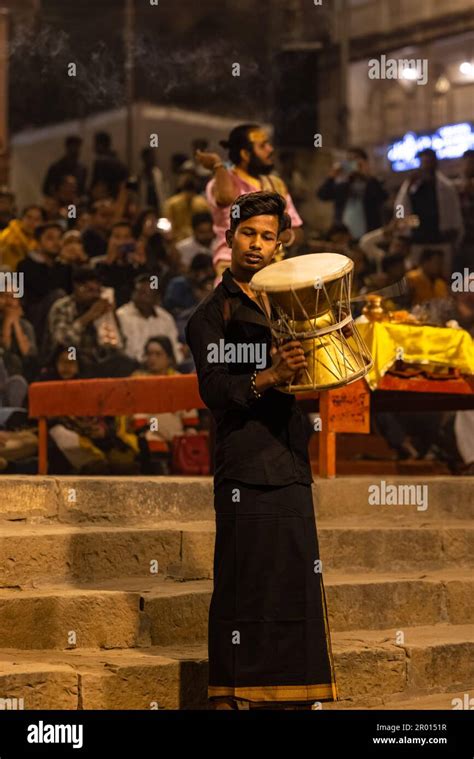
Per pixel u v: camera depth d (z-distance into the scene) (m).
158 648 13.01
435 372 19.03
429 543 16.77
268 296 10.71
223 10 42.44
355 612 14.66
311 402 20.17
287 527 10.95
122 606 13.03
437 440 26.64
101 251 29.56
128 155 40.66
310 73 43.34
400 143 42.09
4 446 22.88
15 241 28.02
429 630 14.99
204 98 42.66
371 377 17.95
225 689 10.91
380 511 17.95
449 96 43.31
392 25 44.28
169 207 33.56
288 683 10.80
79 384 19.94
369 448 26.25
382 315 18.58
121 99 41.03
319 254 11.33
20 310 25.08
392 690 13.48
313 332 10.77
